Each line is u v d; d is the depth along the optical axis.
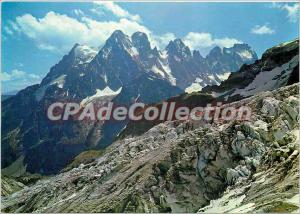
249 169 133.88
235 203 114.31
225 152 149.25
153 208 159.25
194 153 160.62
